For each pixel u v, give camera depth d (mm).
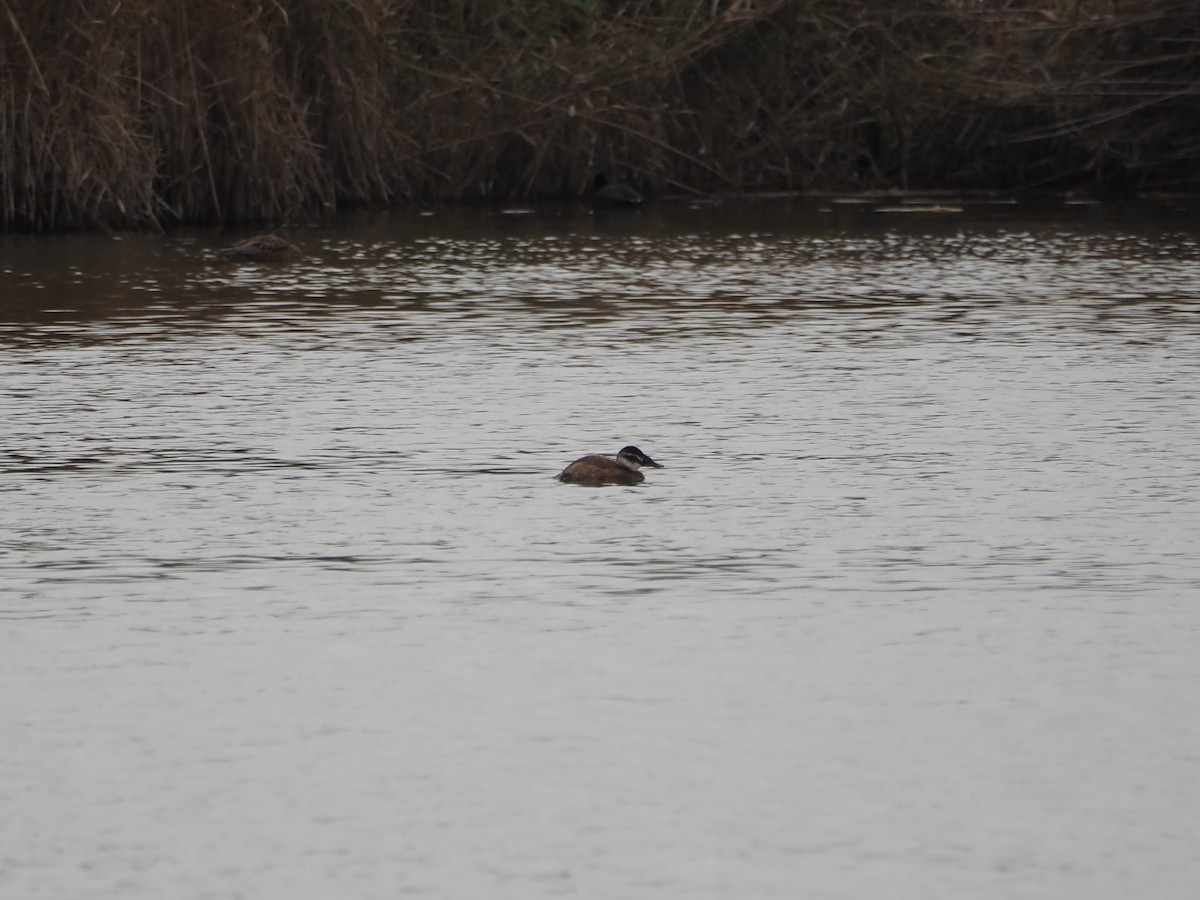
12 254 64188
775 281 59594
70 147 69000
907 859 19281
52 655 24844
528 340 48156
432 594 27281
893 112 88625
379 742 22031
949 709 22953
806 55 88812
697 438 36906
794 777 21094
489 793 20719
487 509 31766
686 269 62531
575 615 26344
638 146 86500
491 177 84500
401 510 31688
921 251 67312
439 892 18656
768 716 22766
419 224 75562
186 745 21984
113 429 37719
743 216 79562
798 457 35344
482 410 39531
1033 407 39719
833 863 19219
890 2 88250
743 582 27812
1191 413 39031
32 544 29719
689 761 21516
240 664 24516
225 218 74688
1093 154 89312
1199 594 27203
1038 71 86188
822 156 89062
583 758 21594
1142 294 56188
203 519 31156
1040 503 32000
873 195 88750
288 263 63281
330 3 77500
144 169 71062
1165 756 21609
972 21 88250
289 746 21938
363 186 79625
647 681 23859
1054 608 26609
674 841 19656
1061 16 85312
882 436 37031
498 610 26594
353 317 51875
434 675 24078
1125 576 28031
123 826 20031
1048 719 22641
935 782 20969
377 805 20469
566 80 83562
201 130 72750
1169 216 78812
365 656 24781
